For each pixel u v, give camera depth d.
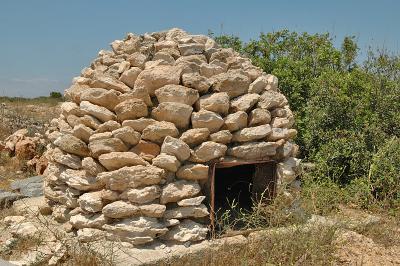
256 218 5.01
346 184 7.47
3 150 10.45
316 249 4.68
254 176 5.68
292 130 5.51
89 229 4.71
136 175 4.54
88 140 5.00
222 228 5.11
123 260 4.28
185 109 4.84
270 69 9.27
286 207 5.22
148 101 4.93
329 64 9.77
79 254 4.38
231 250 4.65
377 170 7.15
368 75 9.24
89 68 5.83
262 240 4.78
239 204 5.97
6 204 6.61
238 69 5.47
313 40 10.03
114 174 4.57
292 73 9.02
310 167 7.44
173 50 5.44
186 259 4.48
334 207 6.27
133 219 4.55
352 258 4.90
